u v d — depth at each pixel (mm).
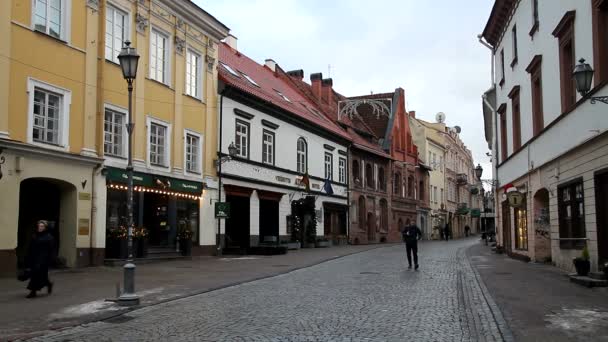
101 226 20484
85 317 10445
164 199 24594
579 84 13477
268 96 34250
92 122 20344
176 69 25469
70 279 16250
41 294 13164
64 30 19453
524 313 10625
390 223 53406
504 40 27859
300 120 36969
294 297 13172
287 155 35594
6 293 13359
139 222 22375
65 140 19109
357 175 47188
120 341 8680
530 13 22406
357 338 8727
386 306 11750
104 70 21078
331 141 42625
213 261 24031
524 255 23828
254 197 31406
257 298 13070
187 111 26172
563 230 18859
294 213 35656
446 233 58344
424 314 10789
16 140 17234
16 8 17531
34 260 12742
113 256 21031
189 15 26234
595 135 14836
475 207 96125
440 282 15992
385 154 52500
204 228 26953
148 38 23656
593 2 15062
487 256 27750
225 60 35156
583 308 11047
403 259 25438
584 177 16094
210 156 27719
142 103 23094
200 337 8883
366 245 42625
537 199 22344
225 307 11766
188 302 12492
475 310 11188
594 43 15062
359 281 16375
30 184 19453
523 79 23672
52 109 18953
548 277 16672
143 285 15156
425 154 65625
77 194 19484
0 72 16844
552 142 19203
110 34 21719
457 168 81625
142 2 23266
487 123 34719
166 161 24625
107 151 21250
